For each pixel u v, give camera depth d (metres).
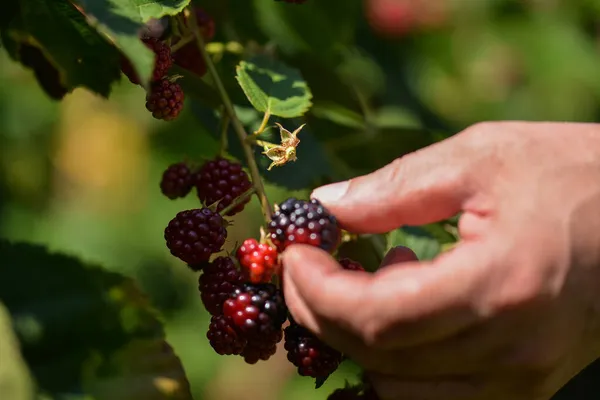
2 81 1.02
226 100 0.54
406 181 0.49
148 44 0.50
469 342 0.47
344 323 0.47
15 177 1.06
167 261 1.11
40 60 0.57
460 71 1.12
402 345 0.47
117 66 0.52
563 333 0.47
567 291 0.47
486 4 1.09
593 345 0.49
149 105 0.51
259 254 0.49
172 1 0.50
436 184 0.49
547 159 0.49
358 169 0.64
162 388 0.53
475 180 0.49
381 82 0.85
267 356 0.50
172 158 1.06
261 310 0.49
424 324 0.47
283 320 0.49
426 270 0.47
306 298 0.48
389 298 0.47
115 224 1.11
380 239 0.58
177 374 0.54
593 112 1.12
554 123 0.50
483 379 0.48
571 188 0.48
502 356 0.47
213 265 0.50
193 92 0.56
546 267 0.47
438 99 1.15
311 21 0.66
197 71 0.57
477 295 0.47
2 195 1.07
